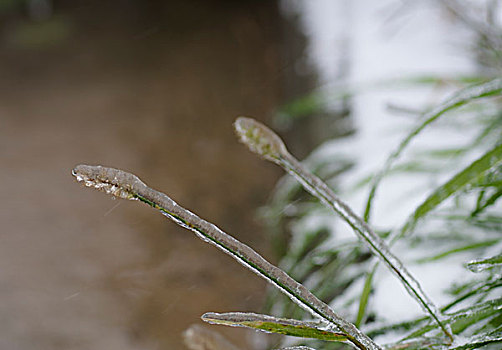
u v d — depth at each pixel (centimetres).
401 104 188
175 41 638
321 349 95
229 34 624
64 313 273
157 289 271
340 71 246
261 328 74
